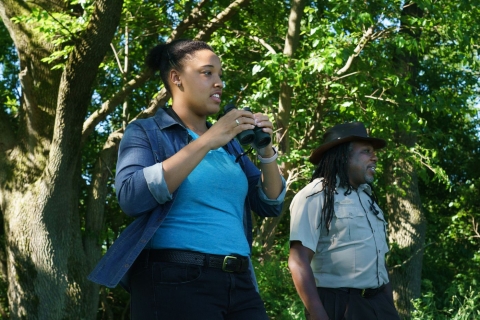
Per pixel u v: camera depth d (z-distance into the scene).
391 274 15.76
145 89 14.91
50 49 11.45
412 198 15.80
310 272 3.63
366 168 3.86
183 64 2.68
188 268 2.46
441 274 19.88
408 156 12.52
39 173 11.29
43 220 10.80
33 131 11.52
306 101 12.62
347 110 11.34
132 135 2.60
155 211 2.48
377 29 11.30
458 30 11.00
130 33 13.27
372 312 3.67
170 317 2.45
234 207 2.63
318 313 3.55
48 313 10.80
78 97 9.56
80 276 11.23
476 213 20.58
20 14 11.52
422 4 10.83
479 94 18.14
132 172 2.49
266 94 10.62
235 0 12.20
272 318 8.58
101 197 12.41
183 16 12.28
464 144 20.48
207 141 2.42
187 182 2.53
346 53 10.09
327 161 3.88
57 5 11.56
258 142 2.57
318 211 3.71
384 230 3.87
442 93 12.35
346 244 3.69
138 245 2.42
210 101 2.68
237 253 2.54
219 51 12.56
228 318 2.55
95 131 15.96
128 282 2.63
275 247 11.90
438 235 20.64
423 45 10.76
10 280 11.08
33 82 11.50
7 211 11.22
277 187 2.81
